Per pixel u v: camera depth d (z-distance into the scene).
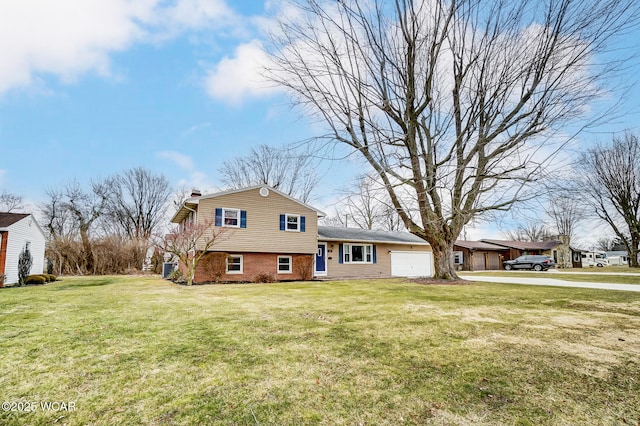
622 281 16.25
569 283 14.86
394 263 22.81
